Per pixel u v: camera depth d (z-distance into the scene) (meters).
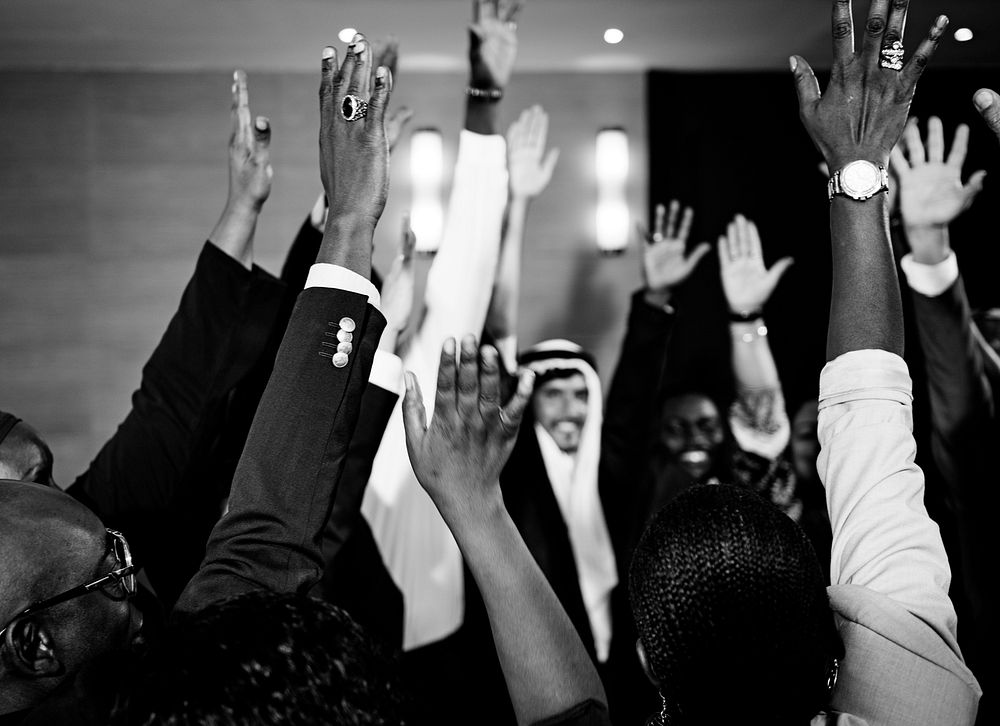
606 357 3.89
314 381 1.05
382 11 3.54
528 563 0.95
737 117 4.02
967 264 3.93
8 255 3.91
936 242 3.72
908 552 1.01
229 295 1.66
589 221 3.96
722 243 3.96
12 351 3.89
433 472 0.95
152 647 0.73
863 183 1.15
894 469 1.06
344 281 1.08
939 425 3.72
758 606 0.85
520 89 4.00
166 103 3.95
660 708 1.01
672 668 0.87
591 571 3.70
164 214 3.94
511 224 3.93
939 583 1.00
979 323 3.88
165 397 1.65
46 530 0.92
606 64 3.99
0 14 3.52
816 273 3.96
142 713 0.67
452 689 3.50
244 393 2.77
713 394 3.86
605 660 3.67
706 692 0.85
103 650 0.93
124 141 3.94
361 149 1.11
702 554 0.87
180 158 3.95
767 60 3.97
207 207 3.95
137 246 3.93
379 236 3.91
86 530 0.94
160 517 1.67
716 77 4.03
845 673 0.95
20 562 0.89
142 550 1.79
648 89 4.02
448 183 3.94
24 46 3.78
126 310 3.91
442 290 3.53
